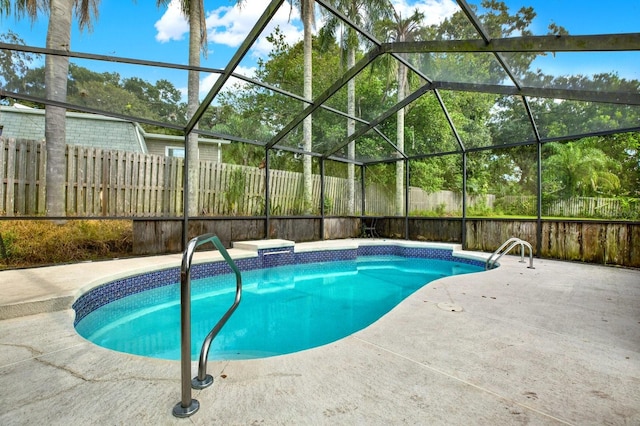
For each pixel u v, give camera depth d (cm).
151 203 646
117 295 424
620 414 147
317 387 167
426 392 164
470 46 436
